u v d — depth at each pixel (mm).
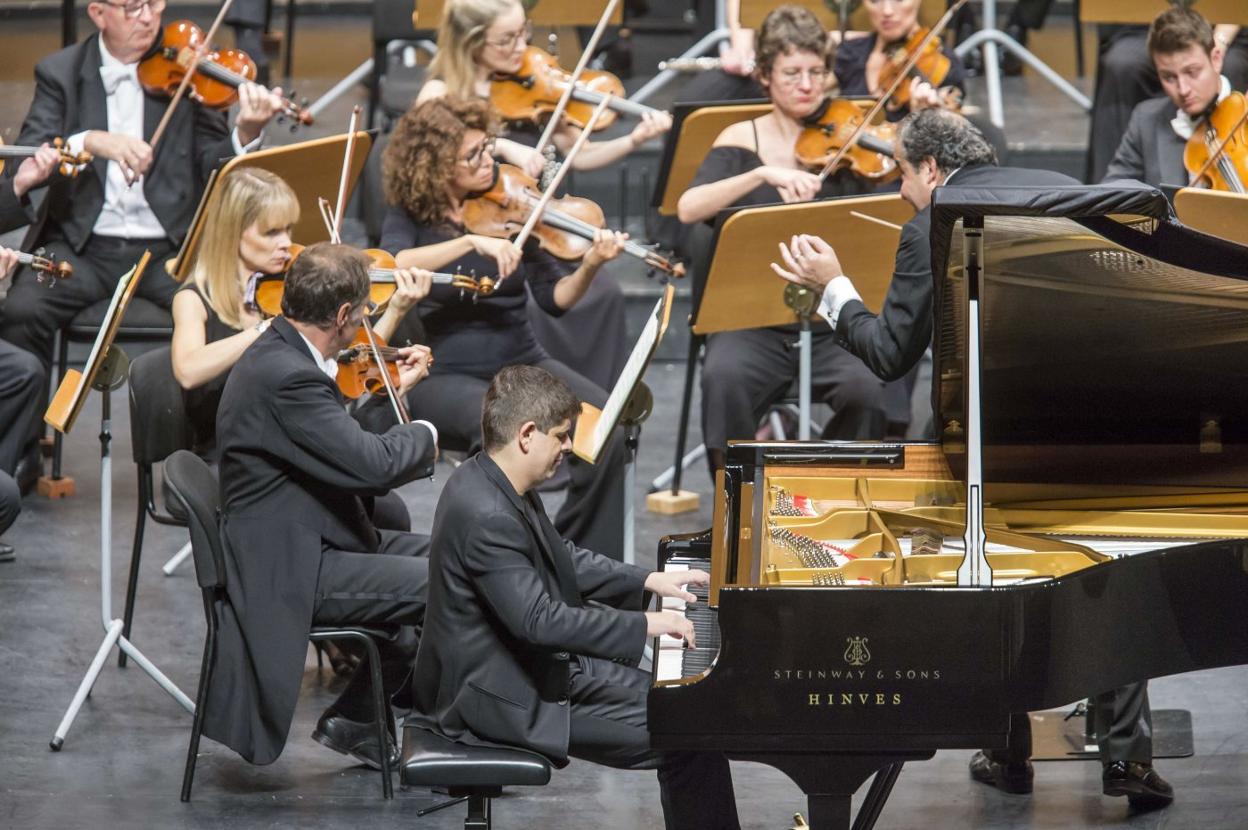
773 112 19703
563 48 29812
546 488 20453
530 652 11898
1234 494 13453
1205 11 22516
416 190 17547
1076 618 10711
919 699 10492
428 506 20328
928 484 13219
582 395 17625
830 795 10727
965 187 10586
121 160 19375
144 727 15234
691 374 19844
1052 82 27797
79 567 18484
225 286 16016
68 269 18266
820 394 19156
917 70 21359
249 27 25734
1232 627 11188
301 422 13320
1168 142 20578
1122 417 13188
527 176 18391
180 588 18141
